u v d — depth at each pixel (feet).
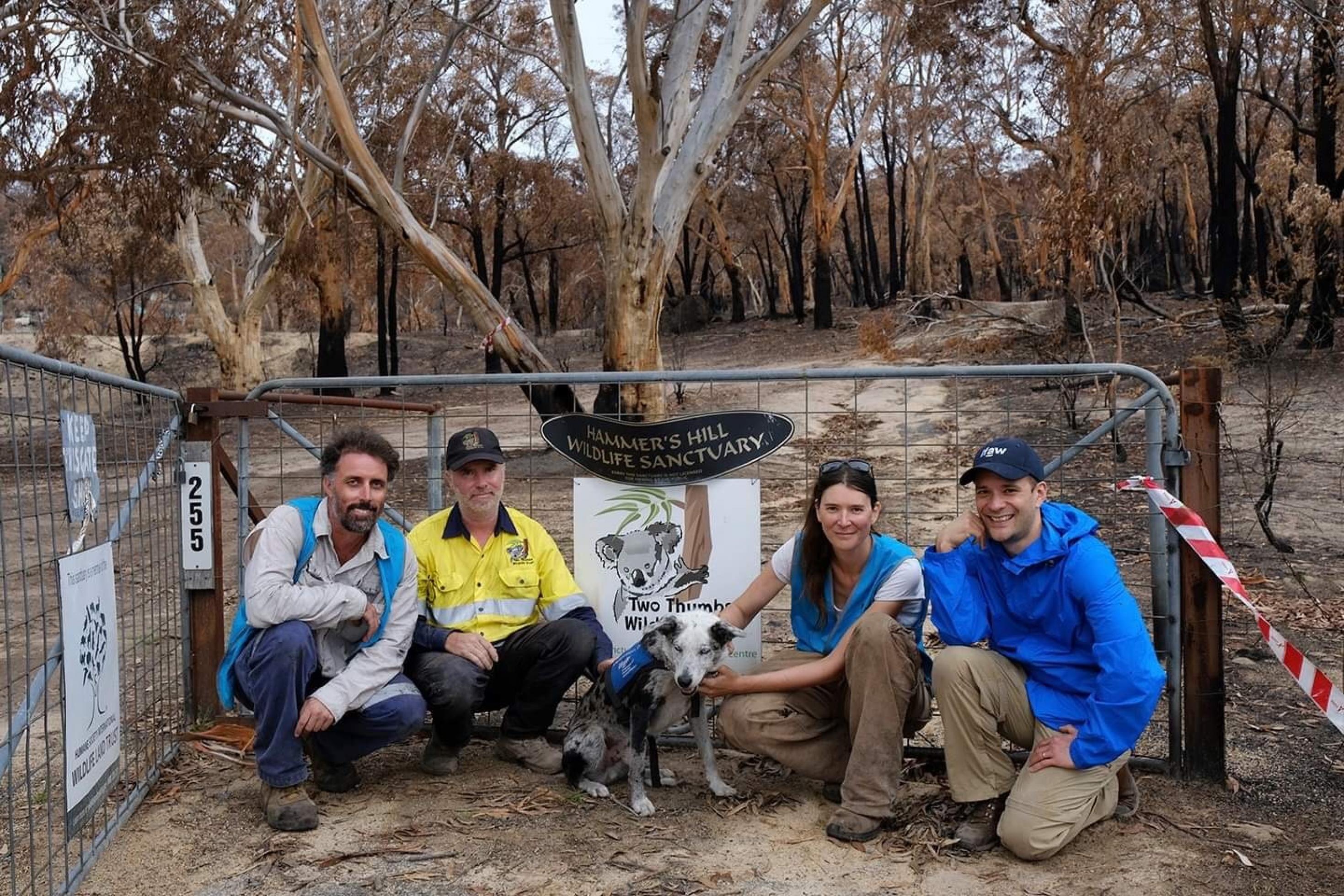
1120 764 12.09
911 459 40.93
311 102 75.92
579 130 45.93
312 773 14.14
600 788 13.64
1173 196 142.72
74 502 11.52
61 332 110.83
